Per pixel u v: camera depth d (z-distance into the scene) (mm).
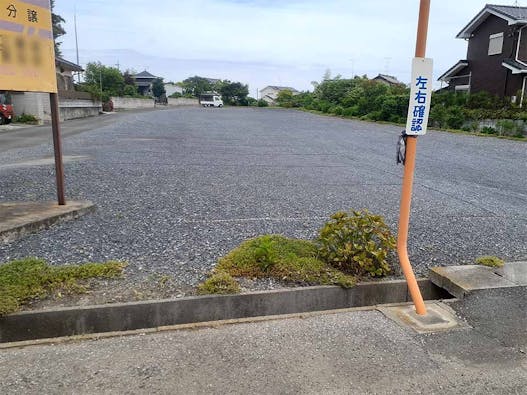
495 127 17578
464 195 6430
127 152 9930
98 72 39750
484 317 2676
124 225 4262
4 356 2154
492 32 22844
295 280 2945
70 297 2605
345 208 5336
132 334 2393
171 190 6074
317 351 2254
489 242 4133
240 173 7746
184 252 3516
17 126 17062
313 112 37250
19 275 2748
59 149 4512
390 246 3178
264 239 3221
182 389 1926
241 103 59500
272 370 2082
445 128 19812
